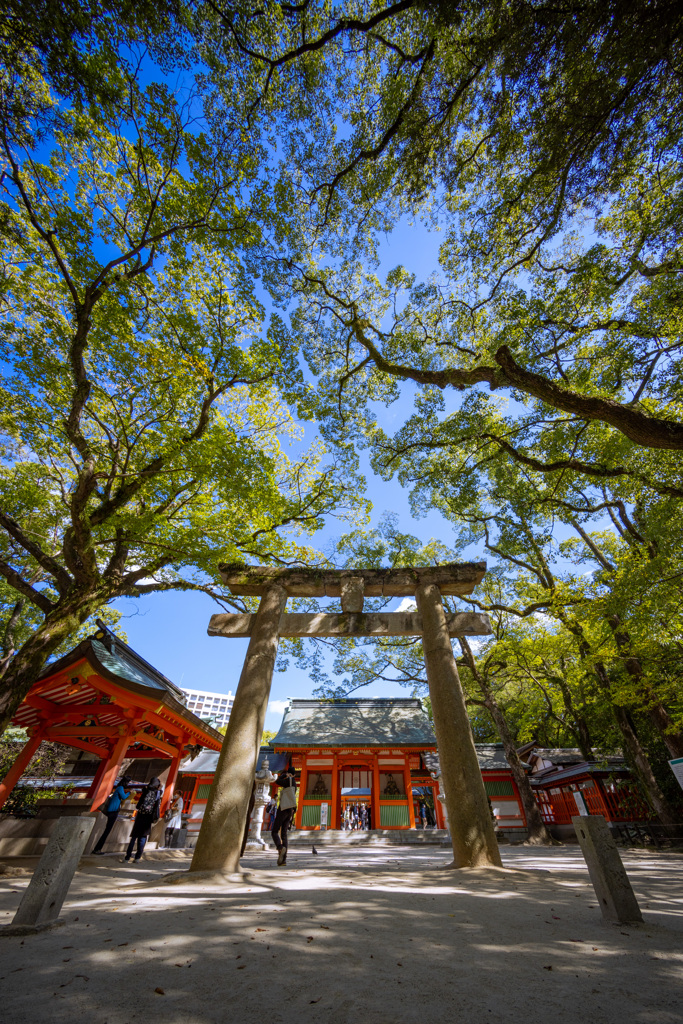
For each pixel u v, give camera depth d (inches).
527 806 753.6
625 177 338.6
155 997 82.4
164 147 338.6
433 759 859.4
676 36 226.8
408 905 158.4
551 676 842.2
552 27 245.3
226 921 134.9
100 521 357.4
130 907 154.5
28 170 317.4
